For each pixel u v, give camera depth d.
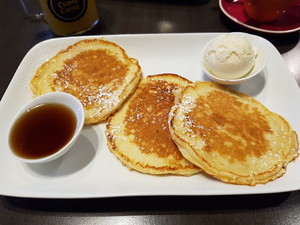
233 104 0.20
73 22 0.26
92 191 0.16
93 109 0.20
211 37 0.25
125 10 0.31
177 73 0.24
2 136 0.19
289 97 0.21
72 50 0.23
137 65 0.22
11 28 0.29
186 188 0.16
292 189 0.15
